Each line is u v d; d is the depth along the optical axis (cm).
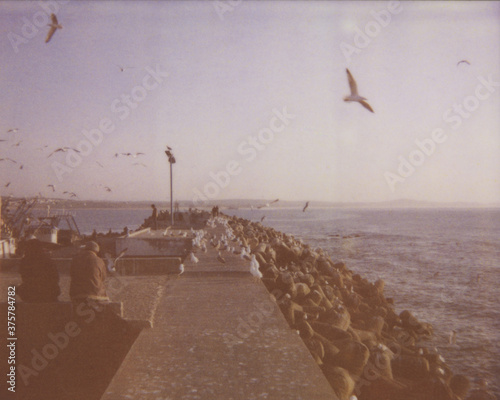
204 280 1178
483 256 4688
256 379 509
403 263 4075
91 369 738
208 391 477
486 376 1320
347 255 4775
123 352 736
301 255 2466
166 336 674
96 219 18700
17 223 2206
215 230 3247
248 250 1847
